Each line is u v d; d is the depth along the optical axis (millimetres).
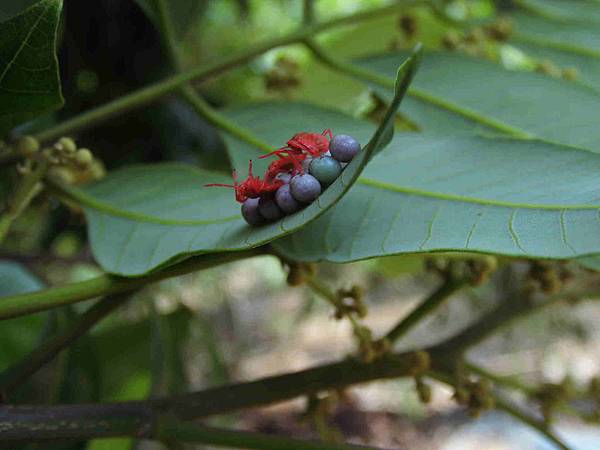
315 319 460
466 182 68
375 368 93
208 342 147
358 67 108
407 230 66
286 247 70
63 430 80
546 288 94
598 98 95
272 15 313
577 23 120
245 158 95
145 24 182
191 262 75
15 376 83
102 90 182
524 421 104
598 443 282
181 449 85
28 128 110
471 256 91
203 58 239
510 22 119
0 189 125
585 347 366
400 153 74
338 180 61
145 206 86
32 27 73
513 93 98
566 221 58
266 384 91
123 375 151
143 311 167
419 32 136
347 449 85
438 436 353
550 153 67
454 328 385
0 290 141
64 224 183
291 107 99
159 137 188
